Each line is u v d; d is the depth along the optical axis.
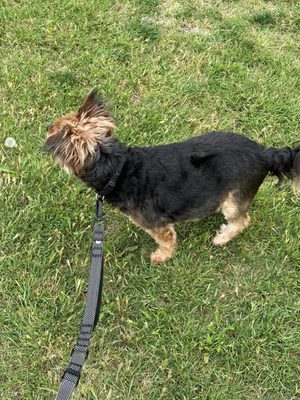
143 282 0.87
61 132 0.71
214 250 0.91
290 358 0.81
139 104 1.10
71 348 0.79
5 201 0.92
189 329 0.81
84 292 0.85
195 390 0.77
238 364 0.80
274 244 0.92
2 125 1.03
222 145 0.80
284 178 0.81
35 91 1.09
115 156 0.75
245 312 0.85
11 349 0.78
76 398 0.75
